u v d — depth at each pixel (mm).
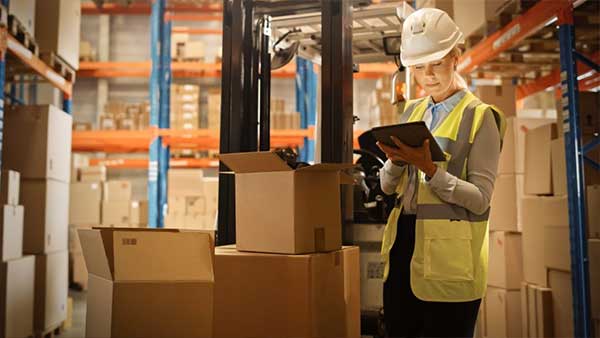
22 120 4914
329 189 2492
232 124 3248
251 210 2400
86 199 8328
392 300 2422
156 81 8570
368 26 3818
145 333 2184
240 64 3262
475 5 4781
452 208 2207
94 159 9859
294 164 2443
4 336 4094
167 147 8812
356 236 3393
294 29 3852
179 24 11305
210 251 2270
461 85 2396
